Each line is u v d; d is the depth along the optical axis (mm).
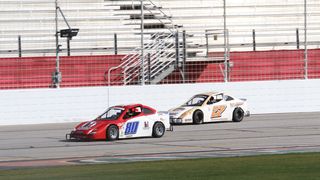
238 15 105500
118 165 42156
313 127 69438
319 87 91625
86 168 40875
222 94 77438
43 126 75500
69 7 98375
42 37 94250
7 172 39562
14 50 88438
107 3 100000
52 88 80375
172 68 88750
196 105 76125
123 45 95125
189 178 35750
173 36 92125
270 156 45719
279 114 88000
